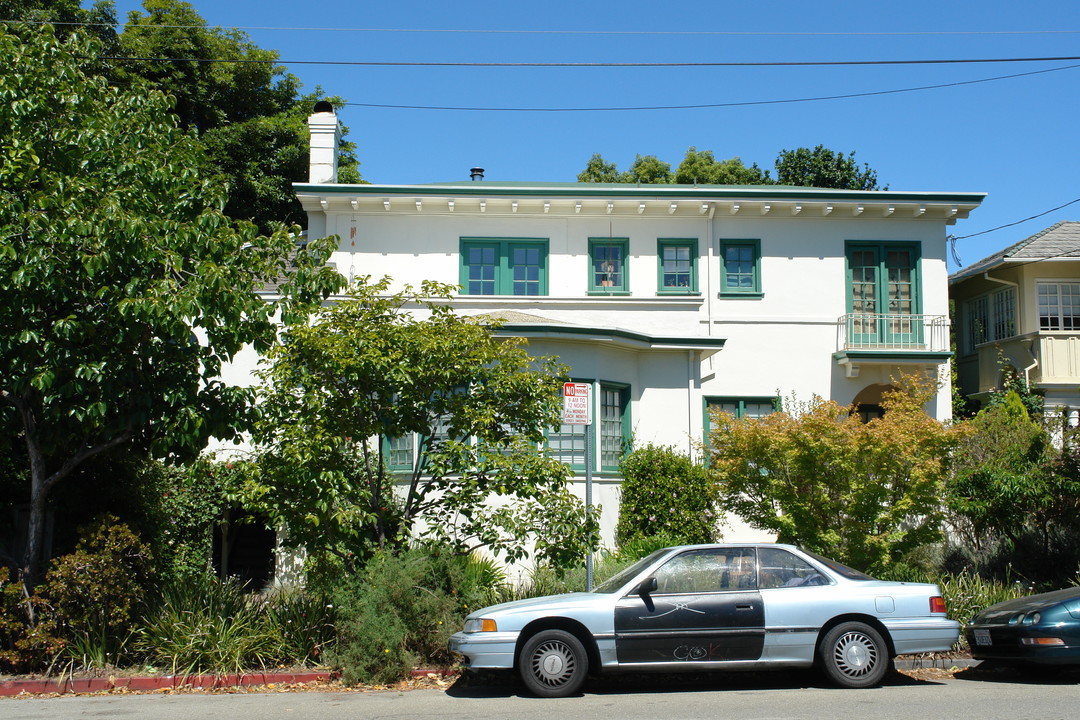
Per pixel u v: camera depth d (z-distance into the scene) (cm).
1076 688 965
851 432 1227
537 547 1116
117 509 1324
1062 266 2289
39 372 994
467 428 1134
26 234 1005
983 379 2442
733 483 1312
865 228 2175
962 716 823
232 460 1602
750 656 935
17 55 1121
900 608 955
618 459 1795
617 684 1009
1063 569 1452
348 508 1057
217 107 3092
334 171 2219
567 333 1675
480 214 2128
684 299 1855
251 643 1059
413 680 1026
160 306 987
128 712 888
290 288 1161
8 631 1011
